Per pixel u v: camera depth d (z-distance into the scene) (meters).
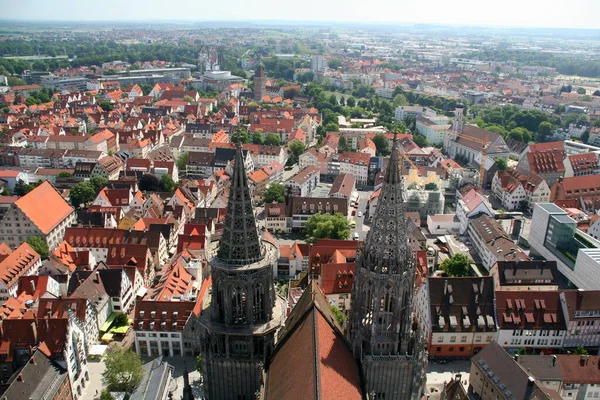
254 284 80.38
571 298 128.00
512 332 127.19
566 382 109.38
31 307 134.00
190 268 155.88
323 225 176.00
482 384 111.25
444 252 190.75
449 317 127.31
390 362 78.00
